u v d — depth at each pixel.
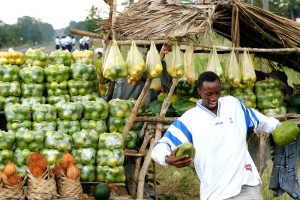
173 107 6.73
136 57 6.16
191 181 8.47
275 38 6.80
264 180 8.12
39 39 118.50
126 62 6.18
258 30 6.79
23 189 5.76
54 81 6.55
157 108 6.98
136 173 6.50
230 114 4.61
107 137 6.18
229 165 4.52
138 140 6.73
